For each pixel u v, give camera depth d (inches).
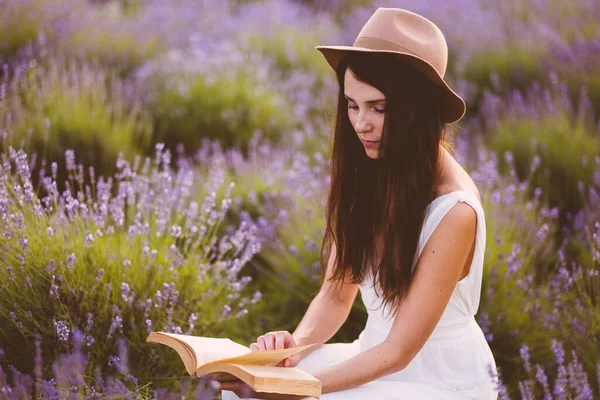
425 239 85.0
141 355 114.3
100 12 279.1
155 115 217.0
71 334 110.3
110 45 246.5
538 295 141.9
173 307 120.2
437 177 87.6
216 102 223.6
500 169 196.2
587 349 125.3
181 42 271.3
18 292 112.3
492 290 134.3
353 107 86.8
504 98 245.9
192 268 127.2
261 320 146.6
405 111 83.2
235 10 345.4
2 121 162.2
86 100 186.7
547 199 183.3
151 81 230.2
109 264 118.8
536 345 131.6
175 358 115.5
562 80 239.5
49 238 117.6
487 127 217.9
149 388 107.3
